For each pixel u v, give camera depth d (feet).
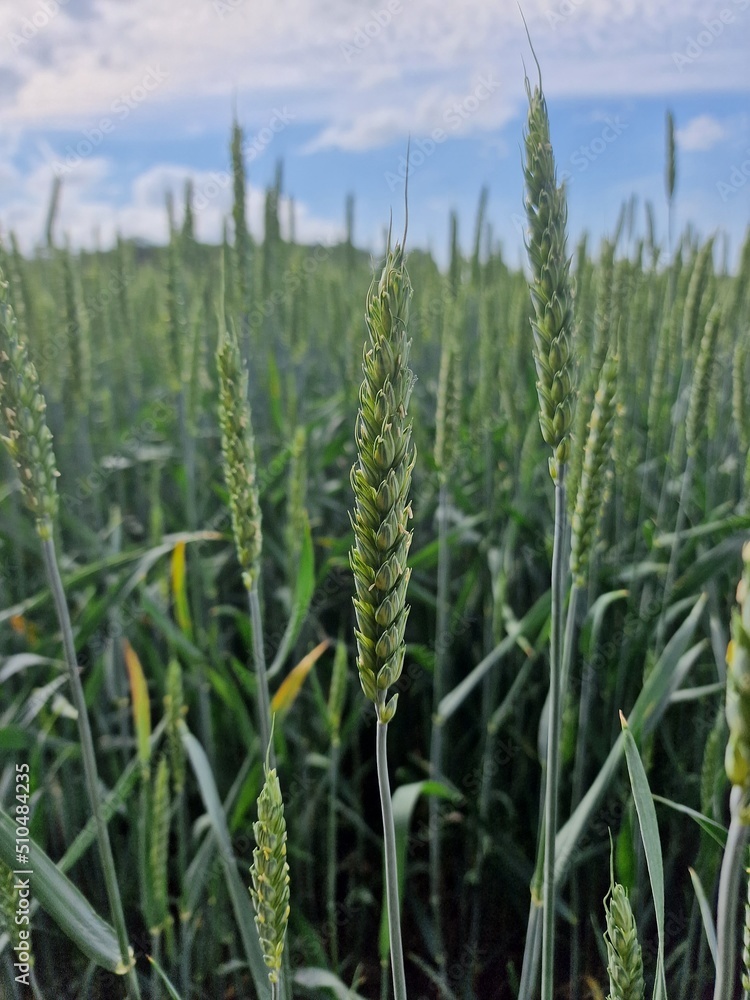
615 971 0.59
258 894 0.61
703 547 1.61
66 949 1.28
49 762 1.61
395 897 0.63
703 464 2.10
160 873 0.98
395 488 0.55
